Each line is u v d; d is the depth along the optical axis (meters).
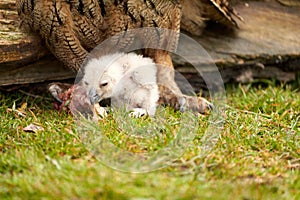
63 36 7.78
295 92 10.02
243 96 9.33
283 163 6.39
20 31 8.22
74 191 5.26
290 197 5.42
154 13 7.84
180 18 8.38
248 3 10.42
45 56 8.69
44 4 7.55
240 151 6.68
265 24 10.28
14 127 7.37
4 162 6.11
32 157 6.18
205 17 9.42
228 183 5.63
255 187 5.50
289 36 10.21
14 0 8.44
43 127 7.27
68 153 6.36
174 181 5.52
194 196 5.23
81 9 7.59
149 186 5.43
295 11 10.53
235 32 10.06
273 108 8.59
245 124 7.58
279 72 10.27
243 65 10.00
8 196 5.40
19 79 8.66
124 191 5.29
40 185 5.46
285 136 7.25
